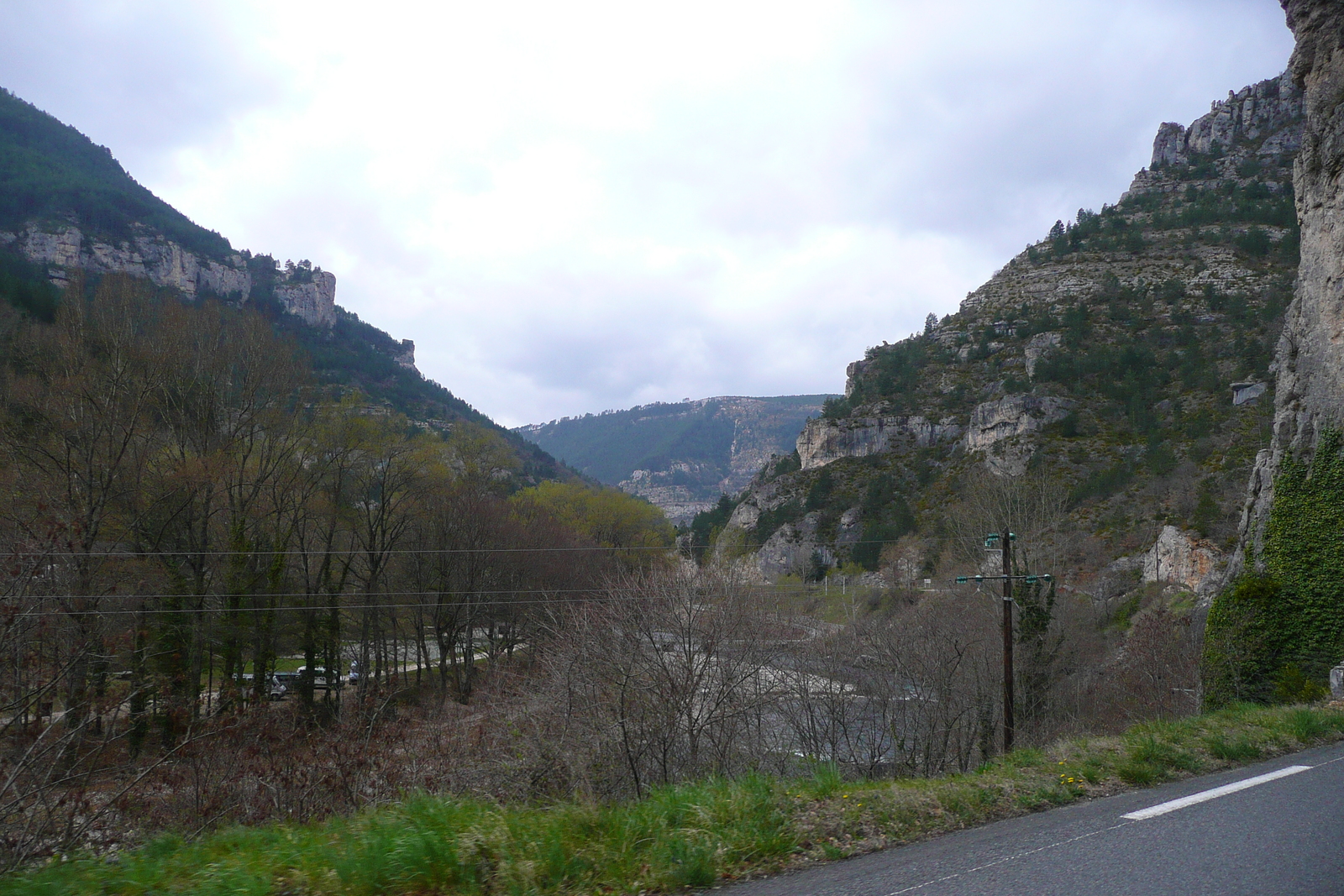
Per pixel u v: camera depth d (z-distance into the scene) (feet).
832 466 302.86
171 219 494.59
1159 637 107.96
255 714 57.26
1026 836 17.58
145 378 94.53
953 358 353.10
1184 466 185.47
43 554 46.55
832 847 17.62
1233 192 408.87
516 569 136.56
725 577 70.28
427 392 516.32
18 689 40.68
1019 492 127.95
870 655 80.89
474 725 62.03
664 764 54.54
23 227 360.89
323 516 118.32
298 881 15.90
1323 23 72.02
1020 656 92.48
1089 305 346.13
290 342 120.57
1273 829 17.35
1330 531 65.72
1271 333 243.19
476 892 15.10
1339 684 47.80
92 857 23.62
